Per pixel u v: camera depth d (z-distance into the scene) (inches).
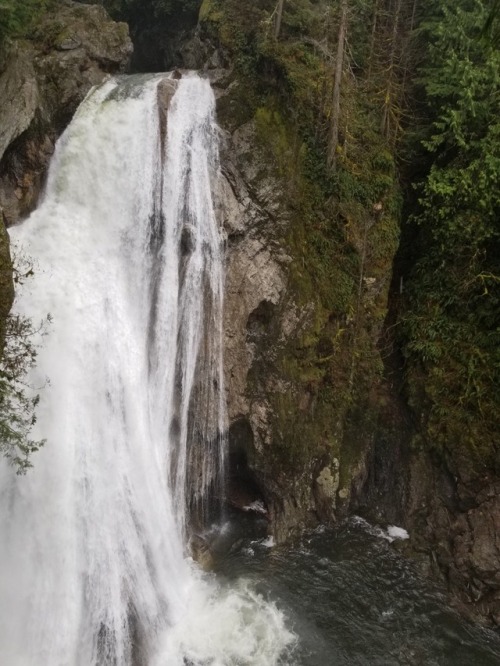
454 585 596.7
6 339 460.1
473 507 610.2
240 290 681.0
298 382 682.8
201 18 895.1
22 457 483.5
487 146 631.2
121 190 690.8
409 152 776.9
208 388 675.4
